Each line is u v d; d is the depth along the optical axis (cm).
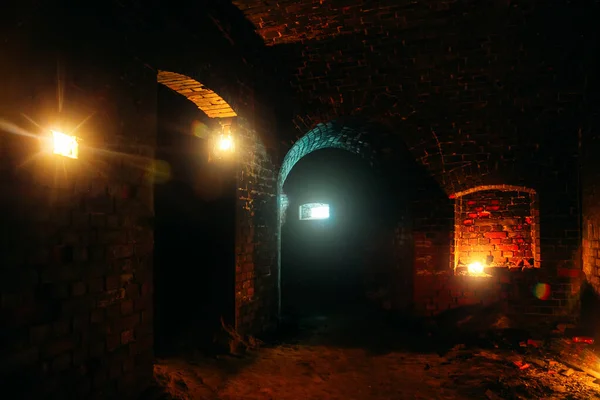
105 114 315
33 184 252
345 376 454
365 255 950
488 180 591
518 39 526
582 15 487
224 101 498
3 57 236
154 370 404
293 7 505
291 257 1001
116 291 321
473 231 639
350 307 852
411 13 513
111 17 322
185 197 543
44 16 264
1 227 231
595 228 517
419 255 618
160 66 384
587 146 537
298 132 636
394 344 570
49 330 262
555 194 570
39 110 259
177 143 551
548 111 564
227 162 527
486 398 391
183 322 527
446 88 584
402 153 638
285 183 1008
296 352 536
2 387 232
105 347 308
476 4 493
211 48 469
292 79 622
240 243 531
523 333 561
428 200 615
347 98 617
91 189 299
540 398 385
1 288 231
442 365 485
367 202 955
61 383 270
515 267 601
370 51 574
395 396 400
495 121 581
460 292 602
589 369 450
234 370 452
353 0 495
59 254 270
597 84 510
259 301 585
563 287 566
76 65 288
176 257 542
